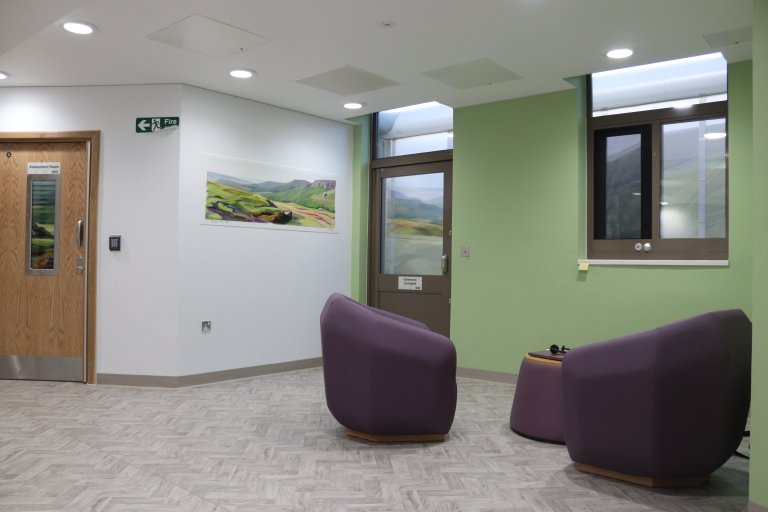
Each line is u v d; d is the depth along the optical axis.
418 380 3.53
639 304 4.95
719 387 2.73
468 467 3.21
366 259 6.97
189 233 5.34
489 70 4.88
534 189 5.51
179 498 2.72
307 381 5.58
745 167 4.52
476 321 5.83
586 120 5.38
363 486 2.92
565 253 5.32
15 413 4.24
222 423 4.05
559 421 3.65
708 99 4.85
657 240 5.00
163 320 5.25
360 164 6.88
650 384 2.78
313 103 5.94
